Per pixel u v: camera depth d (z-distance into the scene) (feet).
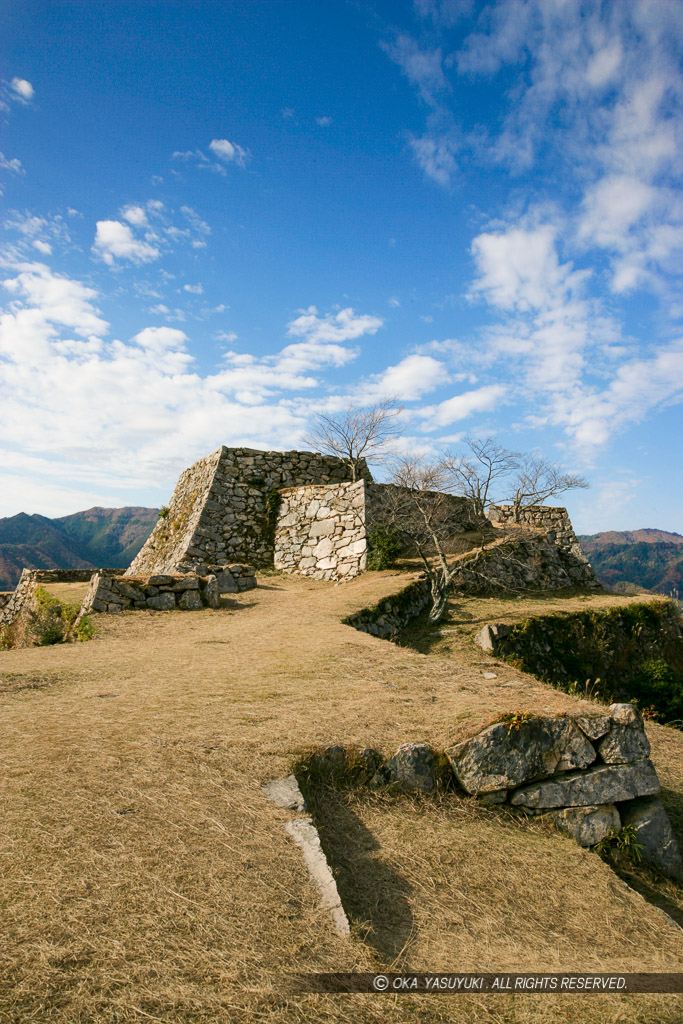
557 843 19.08
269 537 78.84
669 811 25.54
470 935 13.69
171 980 9.87
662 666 56.44
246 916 11.76
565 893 16.43
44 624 55.72
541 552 79.46
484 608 60.70
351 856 15.84
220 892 12.36
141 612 49.73
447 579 56.65
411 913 14.03
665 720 51.70
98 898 11.72
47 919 10.99
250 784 17.10
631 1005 12.00
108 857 13.12
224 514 78.13
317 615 47.24
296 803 16.49
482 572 69.41
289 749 19.25
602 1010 11.62
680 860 20.56
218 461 82.02
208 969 10.24
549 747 21.26
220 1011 9.41
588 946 14.43
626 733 21.77
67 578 81.20
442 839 17.58
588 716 21.97
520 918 14.94
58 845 13.41
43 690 26.73
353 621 46.83
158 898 11.92
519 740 21.02
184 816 15.15
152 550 89.86
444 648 49.70
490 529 88.79
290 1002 9.87
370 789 19.15
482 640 50.57
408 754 19.95
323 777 18.85
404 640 50.88
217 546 75.00
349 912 13.07
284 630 41.93
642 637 61.26
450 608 60.34
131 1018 9.04
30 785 16.25
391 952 12.25
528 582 74.33
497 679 29.66
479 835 18.29
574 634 56.49
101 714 22.53
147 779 16.87
